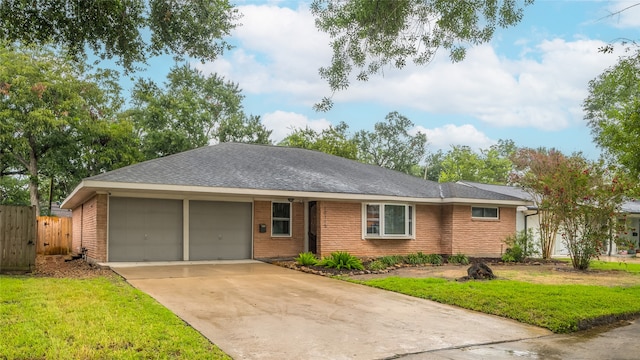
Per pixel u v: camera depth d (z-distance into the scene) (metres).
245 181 15.25
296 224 17.34
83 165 29.86
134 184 13.15
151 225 14.96
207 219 15.84
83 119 28.06
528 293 9.50
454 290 9.75
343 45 7.87
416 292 9.68
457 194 18.50
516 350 6.00
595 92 18.98
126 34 8.80
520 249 18.11
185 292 9.15
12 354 4.83
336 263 13.90
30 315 6.56
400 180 20.25
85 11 7.93
